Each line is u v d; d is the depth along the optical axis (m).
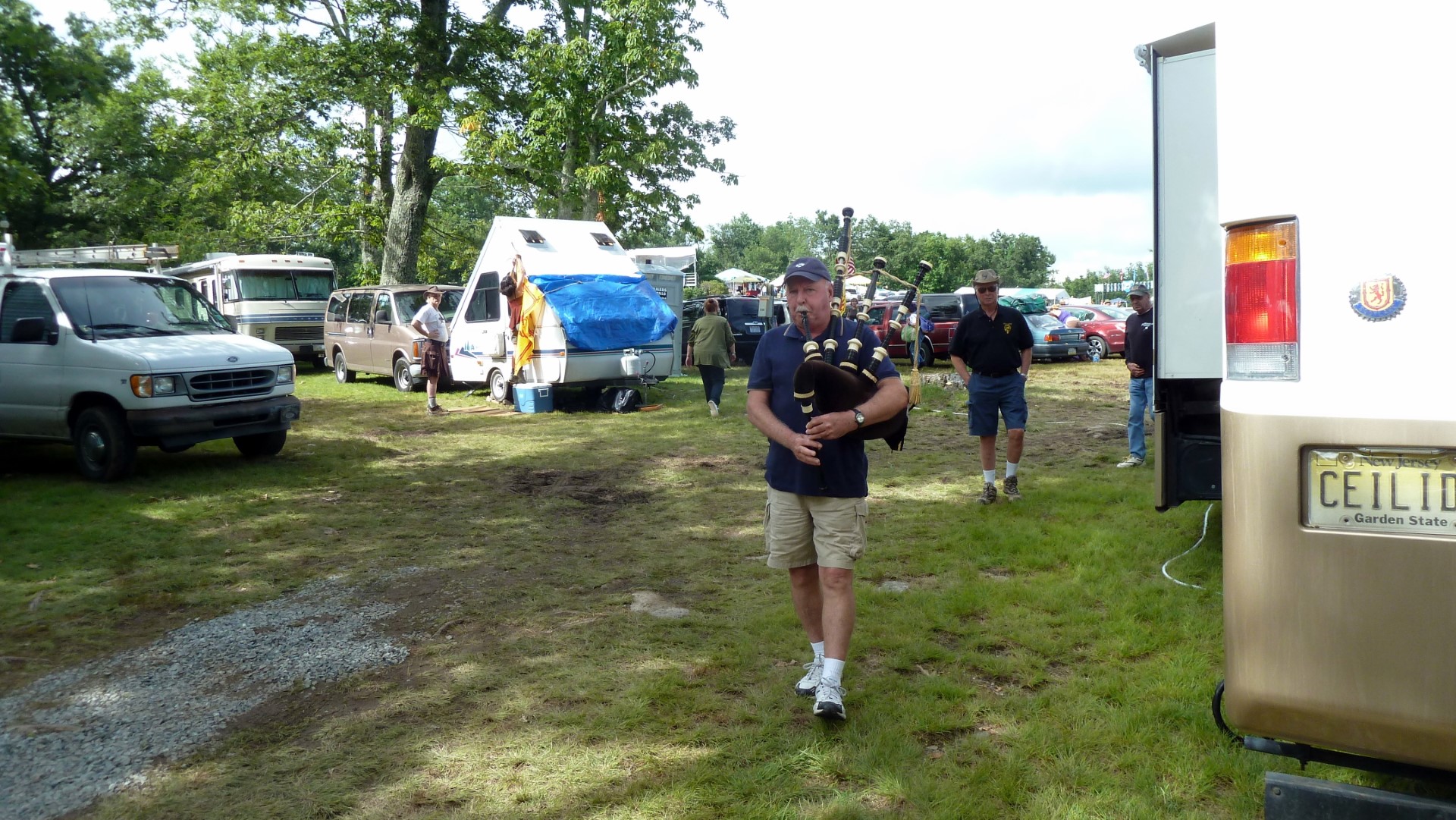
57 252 19.58
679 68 20.92
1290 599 2.17
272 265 22.67
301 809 3.17
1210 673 4.04
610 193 22.41
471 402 15.98
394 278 24.89
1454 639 2.01
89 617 5.24
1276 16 2.20
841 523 3.70
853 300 4.04
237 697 4.14
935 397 15.88
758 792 3.21
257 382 9.69
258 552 6.57
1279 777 2.34
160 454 10.80
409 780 3.35
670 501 8.19
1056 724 3.64
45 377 9.27
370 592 5.65
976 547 6.22
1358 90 2.11
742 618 5.02
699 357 14.17
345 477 9.38
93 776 3.43
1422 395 2.04
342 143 25.86
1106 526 6.66
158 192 37.03
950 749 3.48
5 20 22.47
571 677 4.25
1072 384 18.48
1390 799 2.20
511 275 14.71
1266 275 2.21
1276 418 2.18
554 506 8.02
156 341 9.38
